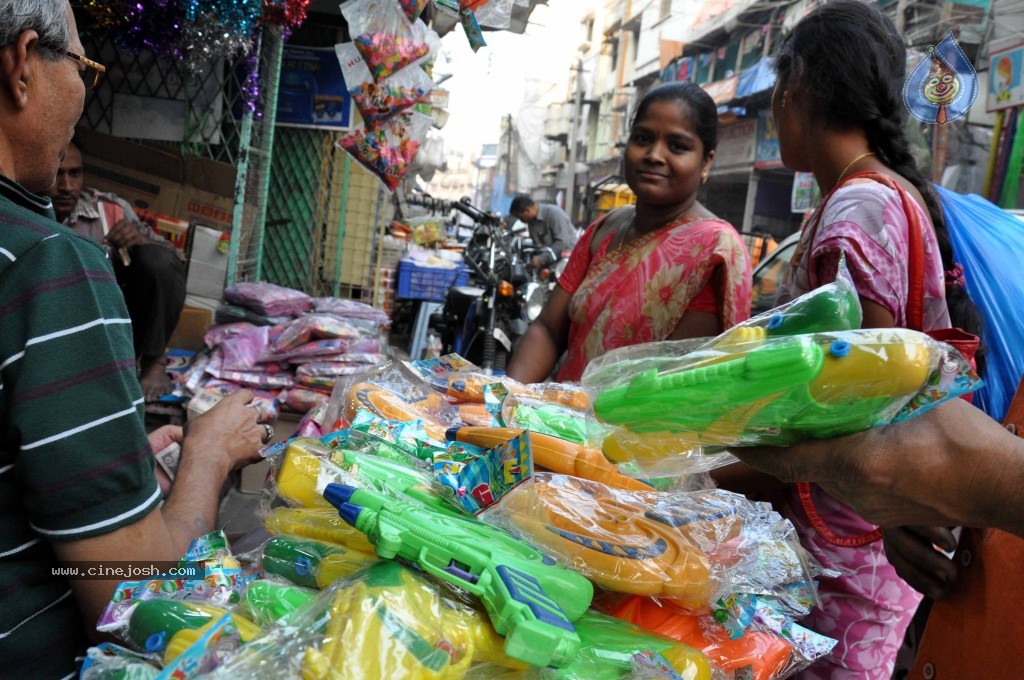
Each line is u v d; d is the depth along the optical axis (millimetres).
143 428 1021
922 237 1301
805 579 1108
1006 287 1382
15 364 920
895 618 1537
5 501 967
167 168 3992
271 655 656
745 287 1920
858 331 724
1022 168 7398
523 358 2328
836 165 1482
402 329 8055
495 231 4844
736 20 14523
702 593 917
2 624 976
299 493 1018
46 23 961
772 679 975
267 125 4582
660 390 754
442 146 8531
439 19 3350
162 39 3223
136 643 763
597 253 2246
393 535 778
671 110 1992
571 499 1007
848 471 761
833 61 1418
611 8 25922
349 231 6148
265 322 3986
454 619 733
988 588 937
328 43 5273
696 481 1246
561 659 711
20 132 993
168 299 3463
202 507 1221
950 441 744
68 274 949
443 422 1421
